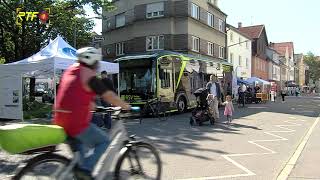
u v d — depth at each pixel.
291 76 110.81
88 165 4.98
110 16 43.44
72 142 4.89
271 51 80.75
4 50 32.72
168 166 8.23
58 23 31.34
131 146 5.50
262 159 9.14
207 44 40.53
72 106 4.77
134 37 38.00
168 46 36.00
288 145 11.29
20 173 4.59
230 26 49.75
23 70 16.58
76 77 4.80
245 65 58.25
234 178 7.25
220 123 16.94
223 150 10.26
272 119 19.55
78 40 36.50
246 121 18.16
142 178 5.61
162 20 36.25
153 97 20.23
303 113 24.27
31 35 29.94
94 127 5.02
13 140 4.39
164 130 14.20
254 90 38.28
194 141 11.68
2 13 29.17
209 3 41.03
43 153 4.68
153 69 20.50
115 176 5.35
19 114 17.06
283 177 7.21
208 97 16.09
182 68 22.55
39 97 43.03
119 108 5.56
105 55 44.25
